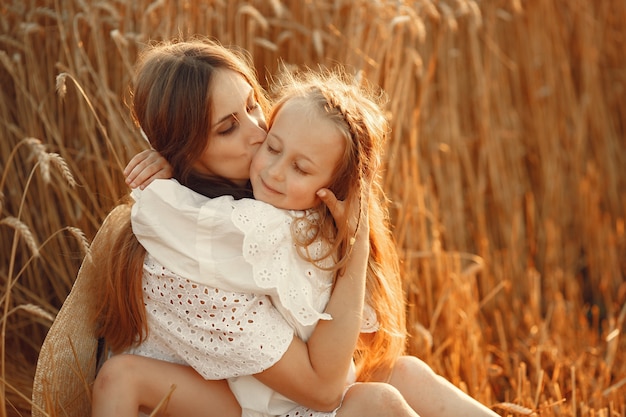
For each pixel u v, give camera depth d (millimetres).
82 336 1756
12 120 2434
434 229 2688
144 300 1632
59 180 2234
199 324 1581
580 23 3439
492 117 3219
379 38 2586
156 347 1676
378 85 2586
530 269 3004
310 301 1588
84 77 2283
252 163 1604
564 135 3428
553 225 3287
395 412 1598
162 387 1624
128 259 1629
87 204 2354
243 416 1656
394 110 2576
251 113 1653
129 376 1596
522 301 3041
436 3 2920
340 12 2709
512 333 2771
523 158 3414
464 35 3145
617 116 3574
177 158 1626
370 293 1777
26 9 2432
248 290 1554
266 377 1588
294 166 1562
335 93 1609
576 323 2924
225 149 1606
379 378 1810
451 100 3035
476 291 2783
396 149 2600
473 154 3219
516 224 3121
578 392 2266
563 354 2611
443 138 3027
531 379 2453
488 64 3176
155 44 2395
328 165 1566
